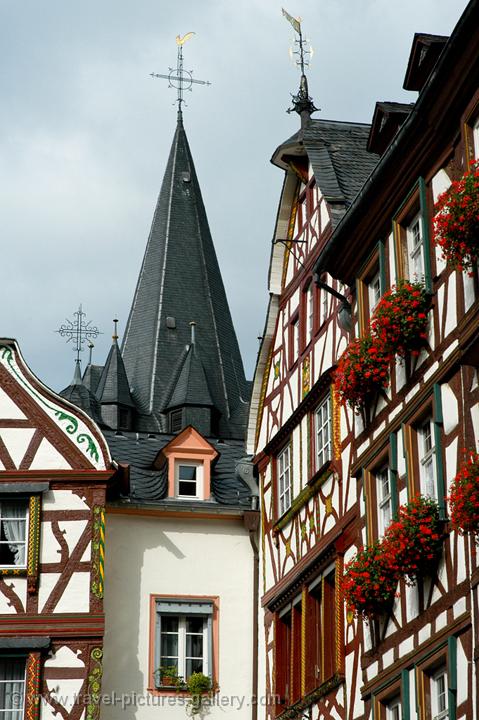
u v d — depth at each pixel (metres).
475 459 18.28
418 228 22.88
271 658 29.22
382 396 23.19
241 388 59.75
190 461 32.19
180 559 31.03
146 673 29.88
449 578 19.70
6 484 29.20
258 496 31.64
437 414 20.62
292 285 30.55
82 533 28.97
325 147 29.66
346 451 25.77
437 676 20.03
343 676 24.61
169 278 61.41
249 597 31.03
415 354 21.75
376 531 23.14
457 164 21.11
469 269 19.83
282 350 30.86
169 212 63.16
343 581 23.23
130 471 32.34
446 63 20.67
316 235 29.11
